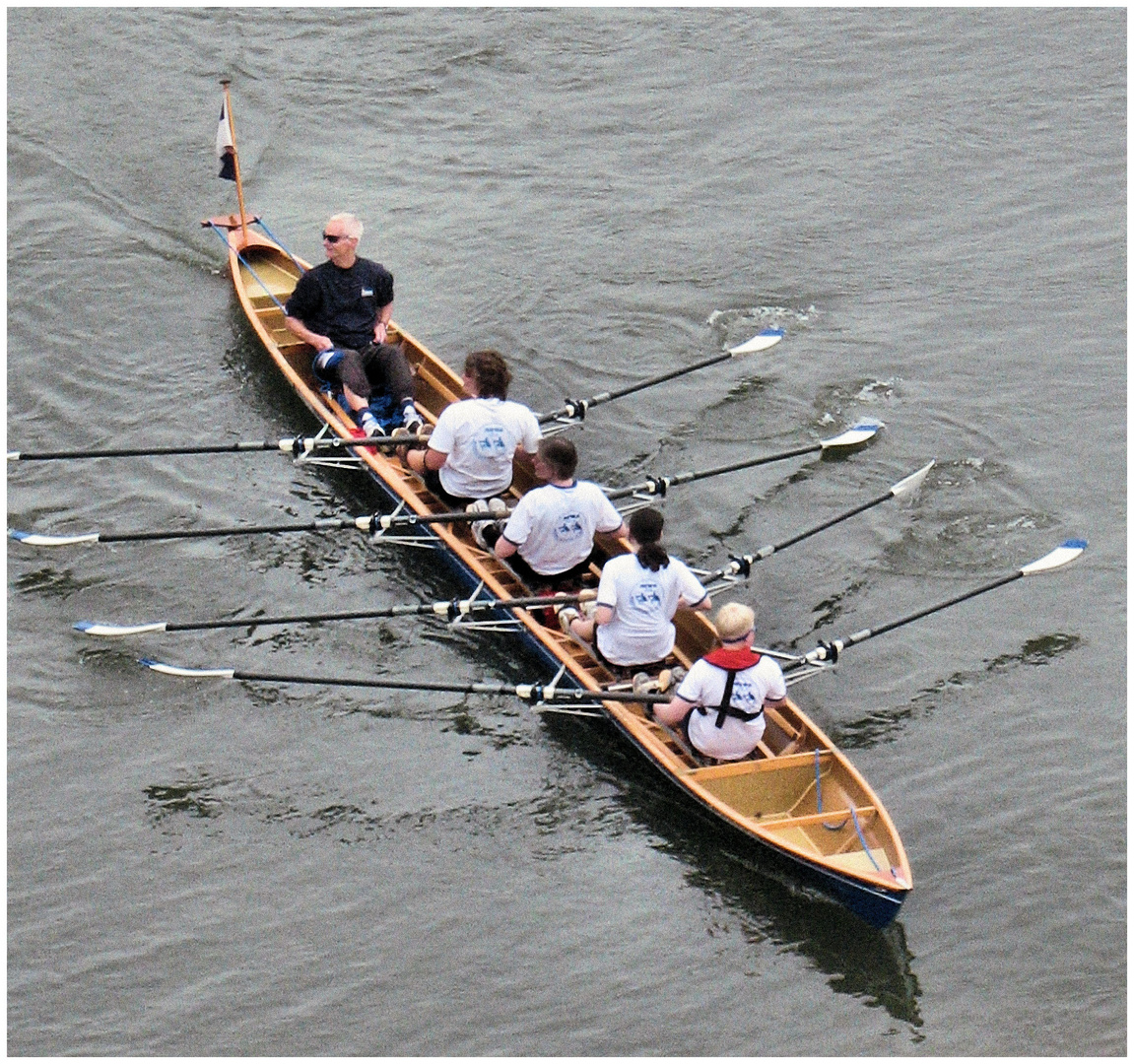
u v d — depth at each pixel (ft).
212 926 142.00
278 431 206.59
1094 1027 132.57
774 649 172.04
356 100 277.23
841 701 165.58
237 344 222.28
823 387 214.90
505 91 280.72
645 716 157.28
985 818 151.84
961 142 266.98
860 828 143.43
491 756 160.04
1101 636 173.27
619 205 254.06
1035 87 279.49
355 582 182.39
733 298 233.55
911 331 225.76
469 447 175.32
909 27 295.07
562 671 159.84
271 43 288.71
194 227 247.70
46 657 172.45
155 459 203.21
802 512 192.44
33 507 194.80
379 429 189.98
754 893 144.46
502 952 139.33
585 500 164.55
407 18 295.28
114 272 237.25
